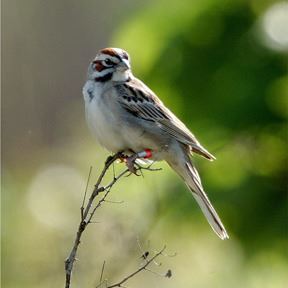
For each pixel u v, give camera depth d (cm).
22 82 2364
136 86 1105
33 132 2273
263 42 1334
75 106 2381
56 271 1617
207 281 1568
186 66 1366
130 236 1391
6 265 1636
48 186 1961
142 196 1420
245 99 1318
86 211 888
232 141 1356
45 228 1716
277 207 1355
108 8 2627
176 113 1369
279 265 1377
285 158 1361
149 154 1106
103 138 1101
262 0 1370
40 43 2470
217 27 1369
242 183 1358
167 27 1389
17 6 2447
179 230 1394
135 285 1622
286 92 1318
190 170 1111
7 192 1836
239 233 1359
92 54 2589
